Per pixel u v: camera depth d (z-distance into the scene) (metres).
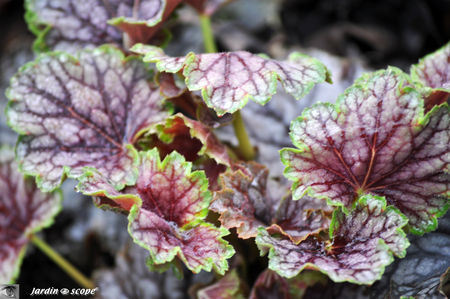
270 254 0.57
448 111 0.58
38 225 0.66
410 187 0.59
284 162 0.58
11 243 0.67
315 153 0.59
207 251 0.58
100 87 0.64
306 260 0.57
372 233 0.58
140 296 0.67
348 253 0.58
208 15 0.69
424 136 0.58
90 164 0.62
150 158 0.60
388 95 0.58
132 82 0.64
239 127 0.65
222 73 0.59
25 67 0.63
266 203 0.62
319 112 0.59
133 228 0.57
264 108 0.70
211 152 0.61
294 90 0.59
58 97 0.63
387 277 0.61
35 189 0.67
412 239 0.61
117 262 0.69
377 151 0.59
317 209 0.60
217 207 0.60
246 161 0.67
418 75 0.63
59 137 0.63
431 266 0.60
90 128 0.64
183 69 0.59
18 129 0.62
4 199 0.67
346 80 0.70
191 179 0.59
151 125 0.63
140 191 0.60
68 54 0.64
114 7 0.67
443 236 0.61
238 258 0.64
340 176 0.59
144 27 0.64
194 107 0.64
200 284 0.65
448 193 0.59
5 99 0.79
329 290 0.61
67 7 0.67
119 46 0.67
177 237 0.59
